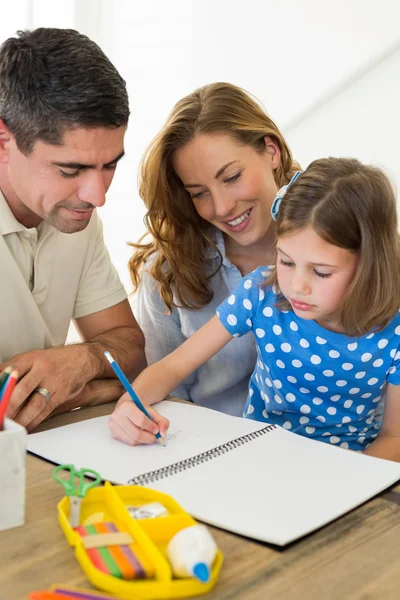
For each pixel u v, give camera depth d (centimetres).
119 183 364
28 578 62
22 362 103
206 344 124
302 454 90
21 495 70
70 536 67
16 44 100
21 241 122
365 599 60
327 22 289
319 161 114
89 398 110
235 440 93
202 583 60
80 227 112
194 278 145
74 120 98
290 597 60
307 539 70
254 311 125
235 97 137
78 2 339
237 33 315
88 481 81
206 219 140
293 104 305
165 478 82
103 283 138
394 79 278
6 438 68
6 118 101
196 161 132
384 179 111
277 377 128
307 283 107
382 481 82
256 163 135
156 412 98
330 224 104
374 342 118
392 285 109
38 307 127
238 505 75
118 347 125
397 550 68
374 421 131
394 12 272
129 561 63
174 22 334
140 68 349
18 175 106
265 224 139
